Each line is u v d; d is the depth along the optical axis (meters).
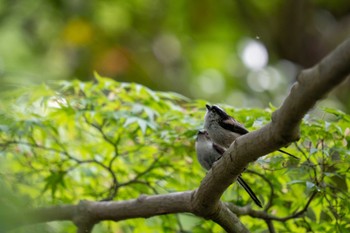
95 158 11.57
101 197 11.29
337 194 9.75
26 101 10.74
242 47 24.39
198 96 23.66
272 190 9.92
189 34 24.64
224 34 24.78
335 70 5.59
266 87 23.33
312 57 22.92
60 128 11.81
